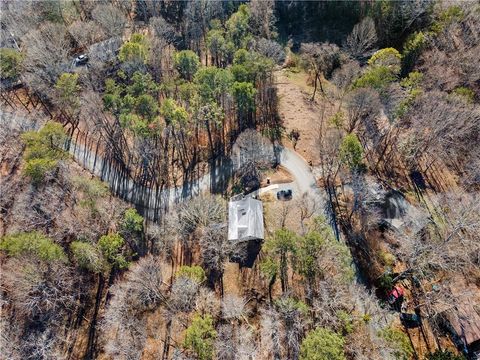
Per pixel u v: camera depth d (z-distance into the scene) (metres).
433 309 60.88
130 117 76.25
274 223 73.62
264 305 63.44
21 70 98.94
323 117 92.25
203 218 72.94
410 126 83.31
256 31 107.94
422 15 100.50
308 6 122.38
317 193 78.69
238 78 86.12
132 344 60.25
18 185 78.25
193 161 86.81
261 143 85.62
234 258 69.62
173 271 70.12
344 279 56.56
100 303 67.00
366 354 48.41
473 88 84.38
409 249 64.62
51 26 102.94
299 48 114.88
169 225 75.00
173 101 84.50
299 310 55.22
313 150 85.69
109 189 82.56
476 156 76.94
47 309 63.56
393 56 87.25
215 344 54.66
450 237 60.12
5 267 64.06
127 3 123.12
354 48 102.19
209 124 89.56
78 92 92.75
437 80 81.50
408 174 80.31
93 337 63.34
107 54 101.56
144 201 81.19
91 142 90.69
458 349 58.09
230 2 113.56
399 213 74.12
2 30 108.25
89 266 65.00
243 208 73.38
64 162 79.50
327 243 60.03
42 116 96.12
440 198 74.44
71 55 110.00
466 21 92.88
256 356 56.16
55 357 59.03
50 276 62.41
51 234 67.81
